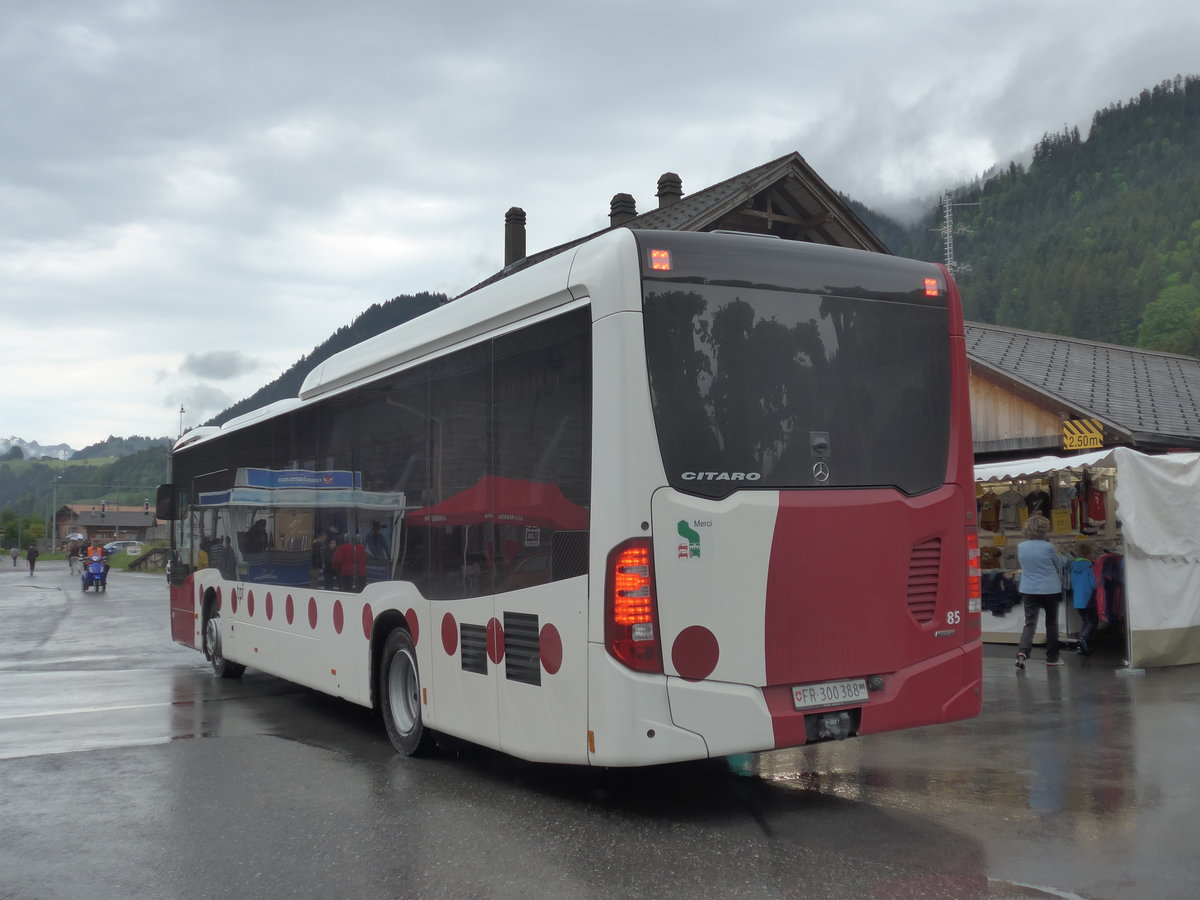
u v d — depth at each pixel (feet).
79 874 17.25
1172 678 35.55
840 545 19.31
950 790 20.95
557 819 19.34
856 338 20.15
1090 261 421.59
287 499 33.17
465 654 22.13
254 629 36.01
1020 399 58.54
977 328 75.82
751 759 24.07
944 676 20.25
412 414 24.94
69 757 26.48
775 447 19.04
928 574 20.35
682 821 19.01
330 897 15.70
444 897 15.48
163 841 18.90
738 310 19.06
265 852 18.03
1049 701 31.37
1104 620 42.47
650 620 17.75
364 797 21.59
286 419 33.50
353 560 27.99
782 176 67.26
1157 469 38.27
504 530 20.79
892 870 16.08
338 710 33.73
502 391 21.11
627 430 17.94
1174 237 440.45
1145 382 65.36
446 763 24.77
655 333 18.31
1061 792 20.66
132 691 38.60
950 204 220.64
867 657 19.47
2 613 84.79
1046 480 47.83
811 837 17.84
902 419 20.44
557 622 19.02
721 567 18.29
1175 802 19.79
